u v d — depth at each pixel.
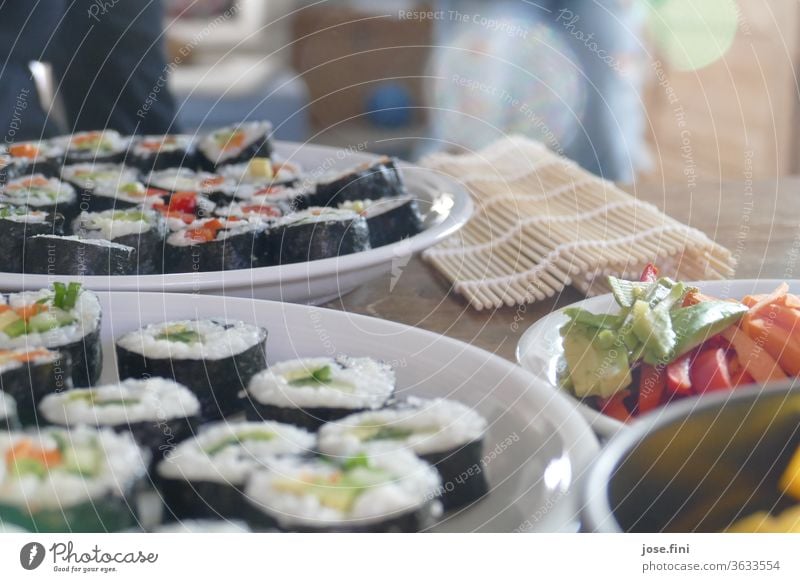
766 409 0.42
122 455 0.49
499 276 0.75
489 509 0.47
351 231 0.81
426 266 0.79
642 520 0.42
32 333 0.58
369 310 0.71
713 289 0.63
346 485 0.47
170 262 0.82
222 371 0.59
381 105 1.63
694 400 0.43
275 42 1.79
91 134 1.13
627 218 0.84
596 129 1.38
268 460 0.49
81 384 0.58
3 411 0.51
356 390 0.55
